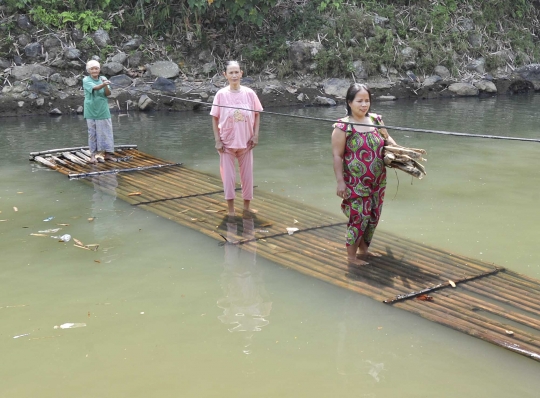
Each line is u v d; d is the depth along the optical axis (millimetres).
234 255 4730
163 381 3047
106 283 4223
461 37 15781
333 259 4609
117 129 10195
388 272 4359
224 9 14352
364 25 14758
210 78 13328
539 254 4742
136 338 3475
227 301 3951
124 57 12969
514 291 4062
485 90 14727
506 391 2957
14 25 12836
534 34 17547
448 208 5926
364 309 3832
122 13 13758
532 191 6504
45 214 5734
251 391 2957
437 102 13367
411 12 15914
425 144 8914
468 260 4566
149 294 4051
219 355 3291
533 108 12383
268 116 11641
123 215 5715
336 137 4336
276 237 5094
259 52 13742
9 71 12148
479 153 8344
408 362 3219
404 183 6867
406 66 14703
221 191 6488
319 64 13812
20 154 8320
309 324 3643
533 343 3367
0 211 5809
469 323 3605
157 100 12297
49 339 3465
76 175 7043
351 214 4422
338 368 3160
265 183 6859
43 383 3041
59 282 4234
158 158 7980
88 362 3229
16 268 4473
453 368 3160
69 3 13422
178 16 14133
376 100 13586
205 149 8656
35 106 11688
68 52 12586
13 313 3779
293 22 14727
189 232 5258
